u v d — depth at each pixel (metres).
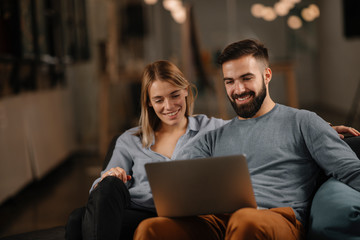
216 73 5.71
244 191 1.45
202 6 10.52
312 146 1.62
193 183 1.46
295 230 1.47
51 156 4.68
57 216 3.20
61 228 2.03
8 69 3.61
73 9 5.30
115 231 1.52
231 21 10.52
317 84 10.73
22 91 3.96
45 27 4.35
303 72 10.70
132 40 8.27
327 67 9.81
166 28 10.35
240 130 1.76
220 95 5.79
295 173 1.65
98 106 6.19
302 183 1.66
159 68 1.87
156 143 1.95
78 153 5.80
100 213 1.49
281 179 1.65
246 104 1.73
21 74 3.92
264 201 1.61
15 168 3.64
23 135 3.91
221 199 1.47
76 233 1.58
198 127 1.96
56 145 4.93
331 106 9.52
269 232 1.34
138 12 8.16
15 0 3.52
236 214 1.40
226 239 1.40
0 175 3.29
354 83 7.65
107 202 1.52
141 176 1.88
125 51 7.60
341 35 8.49
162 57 10.32
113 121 6.80
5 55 3.36
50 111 4.84
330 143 1.58
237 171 1.42
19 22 3.54
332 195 1.47
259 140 1.71
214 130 1.85
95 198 1.52
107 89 5.45
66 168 4.96
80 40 5.64
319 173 1.73
